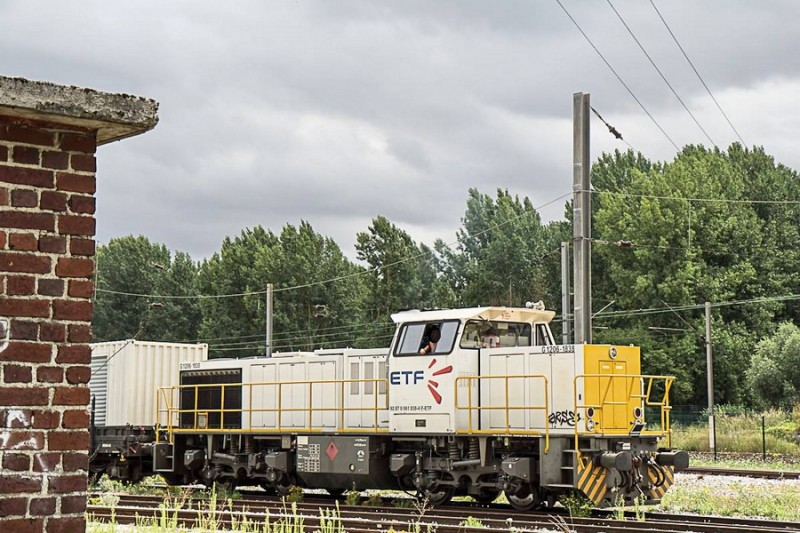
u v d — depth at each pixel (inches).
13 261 247.4
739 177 3152.1
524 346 812.6
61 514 249.6
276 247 3213.6
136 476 1091.3
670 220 2765.7
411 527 644.7
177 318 3508.9
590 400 751.1
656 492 786.2
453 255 3540.8
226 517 717.9
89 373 256.2
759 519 718.5
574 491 764.0
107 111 256.7
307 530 641.6
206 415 1006.4
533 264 3341.5
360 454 857.5
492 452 794.8
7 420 243.9
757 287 2800.2
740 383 2625.5
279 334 3132.4
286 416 935.7
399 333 841.5
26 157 252.4
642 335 2655.0
